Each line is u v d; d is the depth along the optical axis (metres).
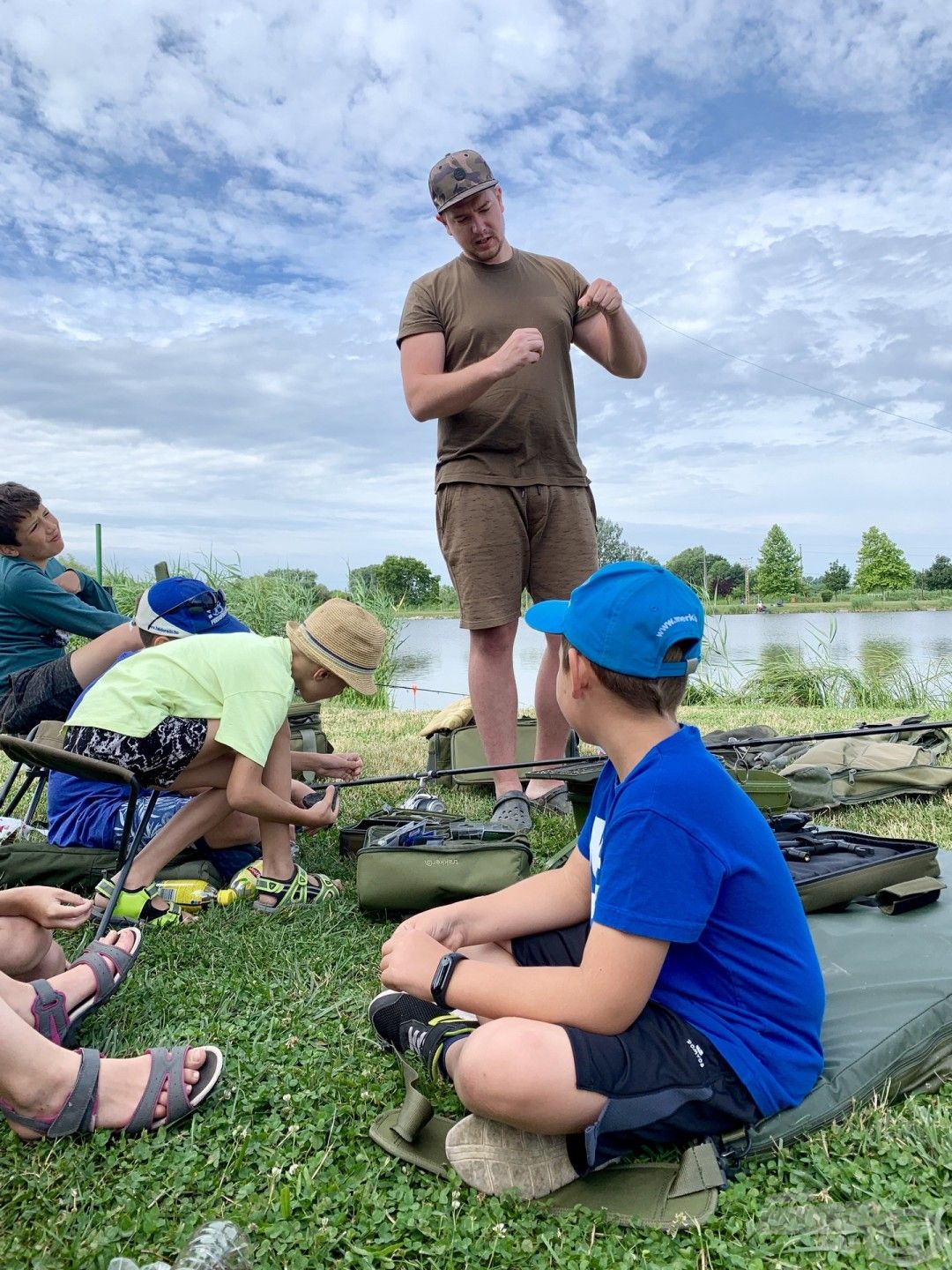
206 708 2.78
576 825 3.29
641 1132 1.54
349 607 3.04
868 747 4.30
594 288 3.59
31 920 2.04
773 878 1.65
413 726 6.71
